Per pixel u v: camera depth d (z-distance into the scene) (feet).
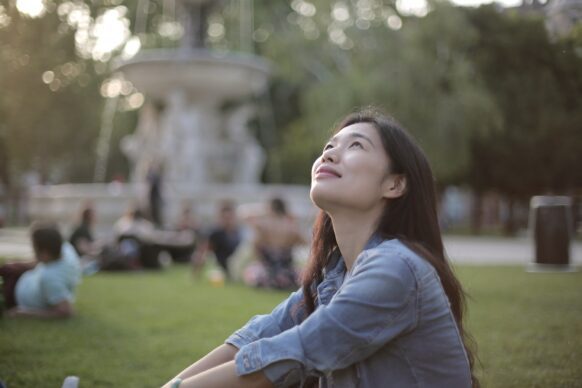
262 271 27.02
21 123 42.22
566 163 73.56
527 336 15.46
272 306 21.39
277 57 90.07
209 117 53.47
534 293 24.09
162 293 24.36
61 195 51.98
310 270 6.77
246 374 5.20
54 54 42.27
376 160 5.79
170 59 46.78
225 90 50.42
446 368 5.38
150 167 43.19
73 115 76.13
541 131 72.18
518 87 59.11
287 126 100.94
